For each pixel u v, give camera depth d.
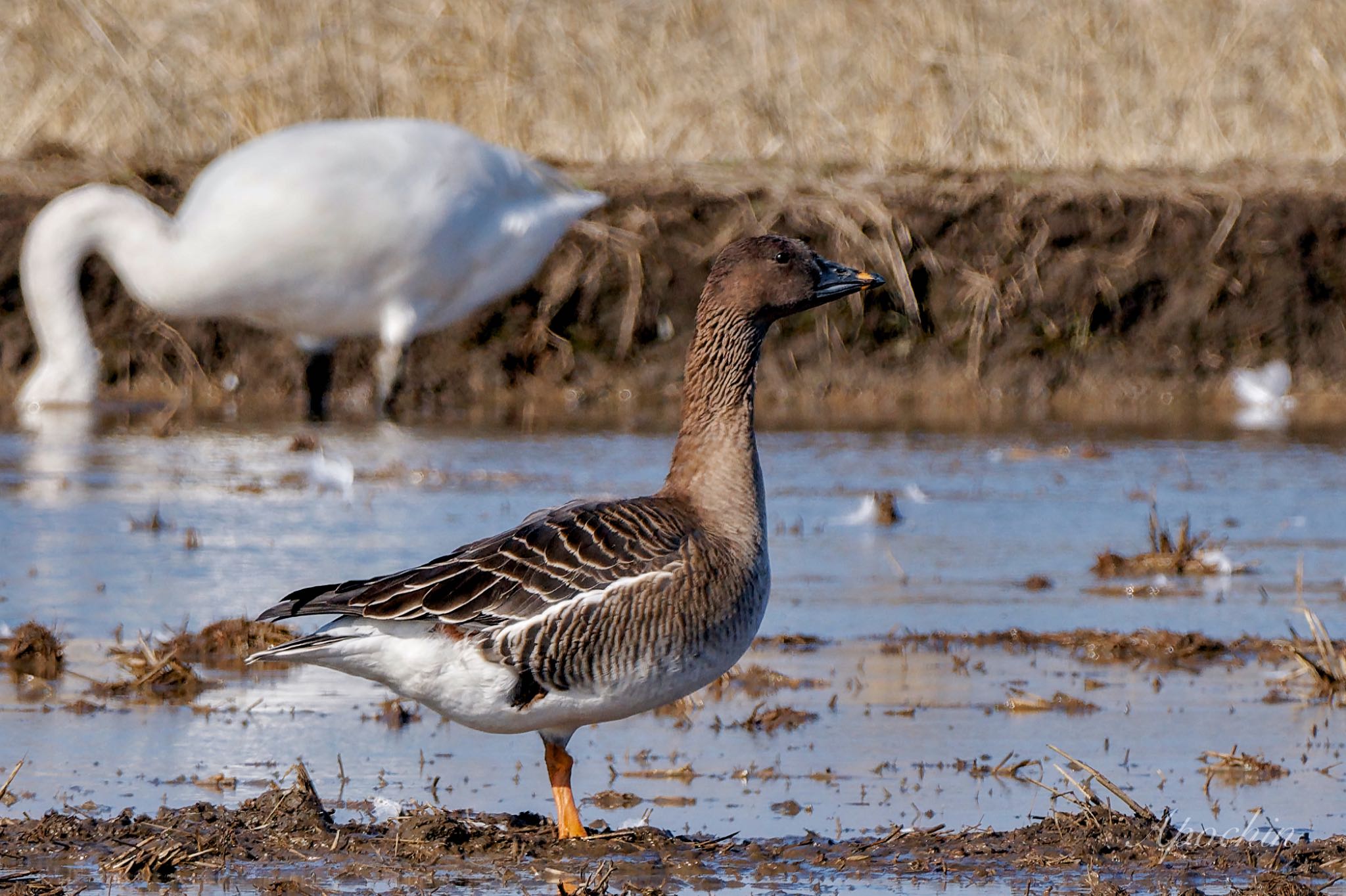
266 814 7.67
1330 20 24.34
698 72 23.36
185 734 9.09
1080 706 9.72
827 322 21.22
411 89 22.92
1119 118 23.67
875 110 23.53
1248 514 15.00
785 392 21.05
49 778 8.27
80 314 19.39
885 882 7.06
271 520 14.10
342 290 18.09
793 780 8.45
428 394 20.62
